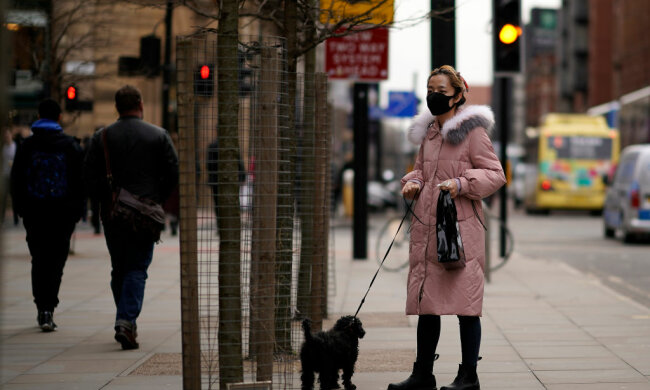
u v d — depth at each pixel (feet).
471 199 27.04
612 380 29.81
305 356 26.48
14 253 77.46
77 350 35.68
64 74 76.79
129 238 35.99
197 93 25.70
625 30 325.42
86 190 37.45
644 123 145.28
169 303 49.49
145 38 81.05
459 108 27.78
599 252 89.56
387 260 75.41
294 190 34.58
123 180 36.09
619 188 104.68
